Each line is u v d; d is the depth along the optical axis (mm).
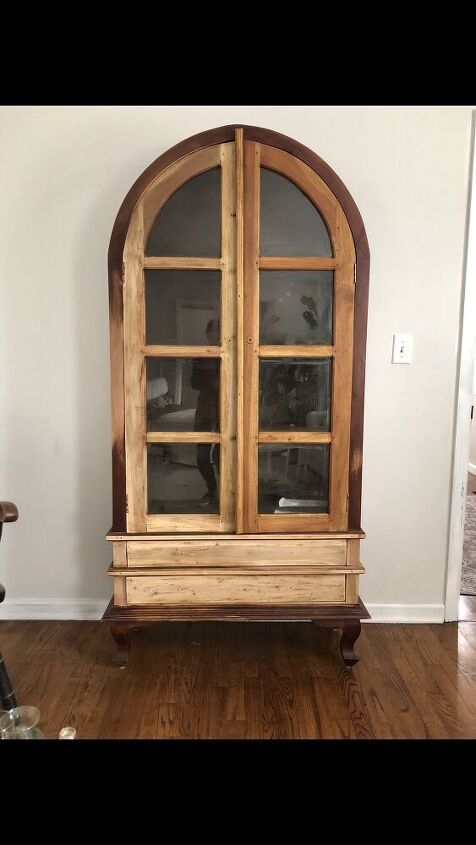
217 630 2256
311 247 1796
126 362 1810
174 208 1778
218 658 2051
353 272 1794
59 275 2201
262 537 1855
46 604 2326
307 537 1867
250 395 1813
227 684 1885
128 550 1870
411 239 2195
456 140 2158
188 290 1800
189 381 1829
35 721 1399
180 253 1791
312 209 1788
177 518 1870
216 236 1783
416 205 2184
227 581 1883
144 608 1880
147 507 1872
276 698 1810
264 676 1935
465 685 1896
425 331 2234
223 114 2148
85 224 2186
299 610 1888
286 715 1724
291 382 1839
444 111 2145
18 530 2307
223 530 1878
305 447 1866
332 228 1782
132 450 1844
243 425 1820
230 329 1799
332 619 1891
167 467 1859
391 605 2344
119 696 1811
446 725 1688
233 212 1764
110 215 2184
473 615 2408
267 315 1808
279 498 1873
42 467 2283
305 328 1821
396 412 2270
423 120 2150
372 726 1678
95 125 2150
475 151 2150
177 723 1681
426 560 2334
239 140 1727
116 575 1860
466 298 2211
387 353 2240
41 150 2158
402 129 2152
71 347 2230
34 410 2258
